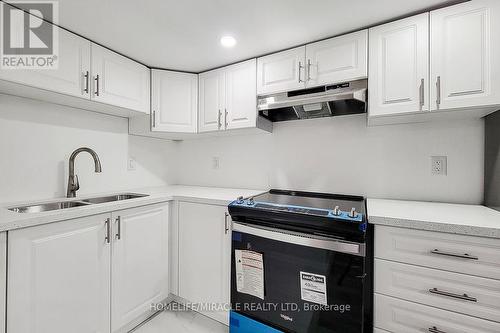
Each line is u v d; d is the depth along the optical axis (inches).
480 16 44.5
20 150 59.5
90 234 51.8
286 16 52.4
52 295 45.4
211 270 65.7
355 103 62.6
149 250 65.5
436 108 47.9
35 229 43.0
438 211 47.7
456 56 46.2
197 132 82.8
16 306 40.7
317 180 73.9
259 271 53.4
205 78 80.8
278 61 66.5
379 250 43.6
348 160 69.5
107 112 76.6
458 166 57.0
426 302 40.3
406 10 50.1
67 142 68.5
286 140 79.0
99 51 63.5
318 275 46.6
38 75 51.7
